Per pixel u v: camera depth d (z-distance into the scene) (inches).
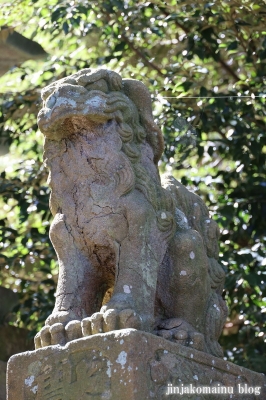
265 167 283.6
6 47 265.4
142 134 159.2
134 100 160.6
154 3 285.1
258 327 266.2
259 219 269.7
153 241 150.9
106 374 134.3
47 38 321.4
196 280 157.0
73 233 151.4
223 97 258.4
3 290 267.9
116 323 137.7
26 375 141.9
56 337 141.7
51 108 149.9
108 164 150.9
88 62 293.6
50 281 274.7
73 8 273.9
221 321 163.8
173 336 148.2
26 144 312.7
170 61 321.7
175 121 252.2
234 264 254.1
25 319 266.7
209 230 170.6
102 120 151.5
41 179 284.4
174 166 279.7
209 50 284.4
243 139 271.9
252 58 282.4
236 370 155.3
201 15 272.5
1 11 289.1
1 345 251.3
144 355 135.0
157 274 150.7
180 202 168.2
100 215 149.2
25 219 275.3
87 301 150.7
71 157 153.6
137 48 303.7
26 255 274.7
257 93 268.2
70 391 136.9
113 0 280.8
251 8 269.9
